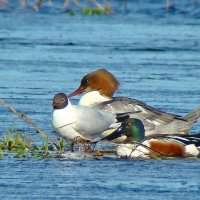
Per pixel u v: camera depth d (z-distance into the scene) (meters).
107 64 22.38
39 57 23.31
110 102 14.82
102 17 31.11
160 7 32.62
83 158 13.57
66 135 13.80
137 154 13.66
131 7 32.62
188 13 31.83
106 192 11.43
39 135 15.14
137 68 21.95
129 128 13.84
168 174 12.49
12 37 26.44
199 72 21.59
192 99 18.34
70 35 26.98
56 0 33.69
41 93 18.94
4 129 15.47
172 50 24.64
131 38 26.52
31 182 11.90
